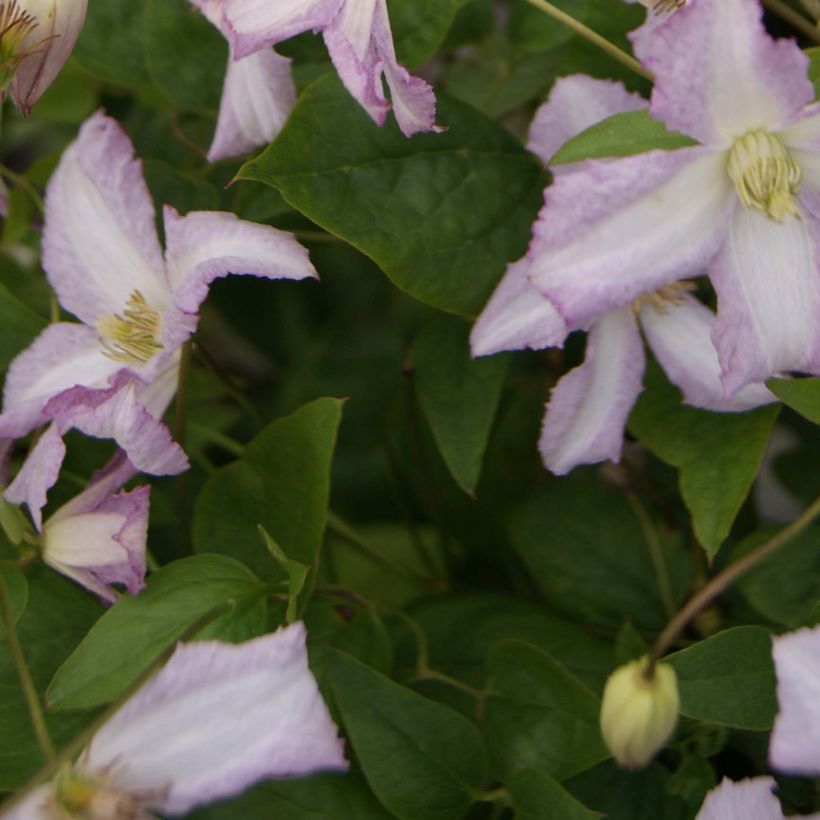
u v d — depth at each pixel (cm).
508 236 54
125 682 51
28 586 53
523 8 58
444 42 58
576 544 58
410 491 62
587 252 50
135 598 51
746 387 53
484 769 52
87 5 58
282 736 50
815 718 48
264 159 52
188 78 58
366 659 54
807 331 51
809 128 51
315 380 67
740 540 58
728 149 51
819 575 54
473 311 54
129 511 52
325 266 67
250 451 54
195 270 53
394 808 52
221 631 51
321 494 53
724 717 51
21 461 58
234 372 69
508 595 57
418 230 54
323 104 53
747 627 51
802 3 54
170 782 50
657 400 54
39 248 62
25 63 54
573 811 51
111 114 63
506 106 59
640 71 53
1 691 53
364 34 52
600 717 51
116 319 55
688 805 53
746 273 51
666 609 57
